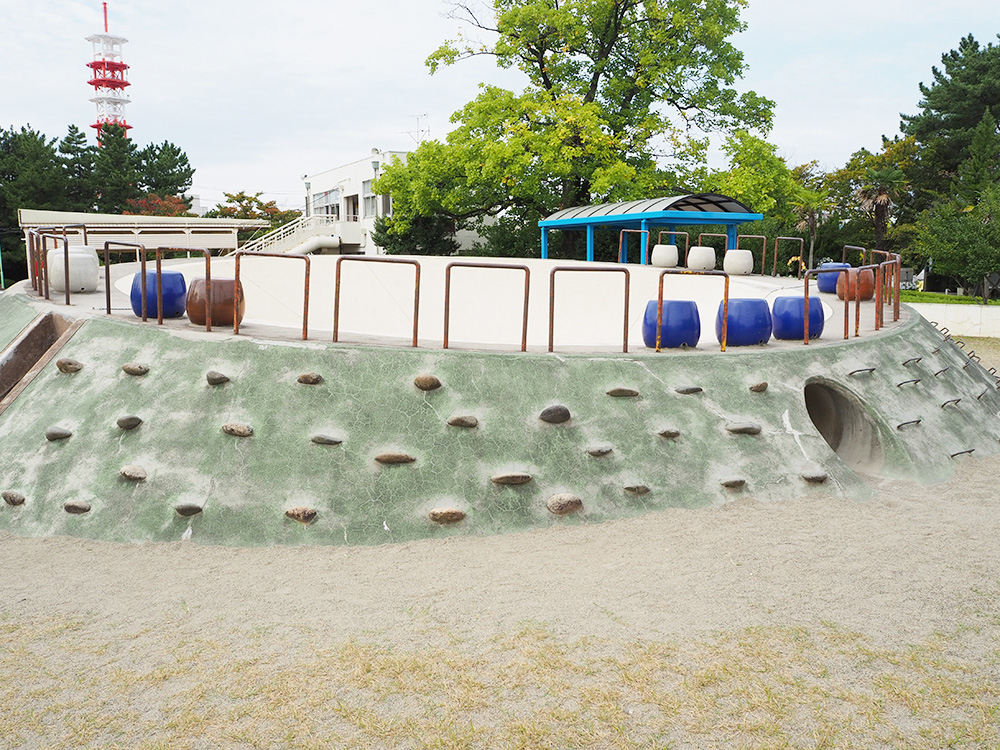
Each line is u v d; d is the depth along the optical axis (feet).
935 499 24.66
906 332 35.83
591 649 15.19
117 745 12.25
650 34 97.25
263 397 23.52
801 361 28.91
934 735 12.42
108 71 369.91
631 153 100.68
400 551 20.56
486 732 12.59
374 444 22.75
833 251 136.98
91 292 40.55
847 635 15.66
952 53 187.73
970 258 97.45
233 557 20.15
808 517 22.54
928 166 170.71
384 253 127.75
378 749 12.16
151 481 22.09
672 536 21.18
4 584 18.47
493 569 19.31
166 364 25.02
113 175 175.83
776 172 94.27
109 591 18.10
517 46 98.73
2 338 33.78
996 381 39.01
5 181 157.79
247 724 12.82
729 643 15.37
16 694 13.69
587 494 22.85
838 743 12.24
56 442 23.81
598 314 52.39
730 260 59.47
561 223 83.87
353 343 25.27
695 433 24.97
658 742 12.30
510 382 24.56
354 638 15.74
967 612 16.62
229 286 27.25
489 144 90.02
